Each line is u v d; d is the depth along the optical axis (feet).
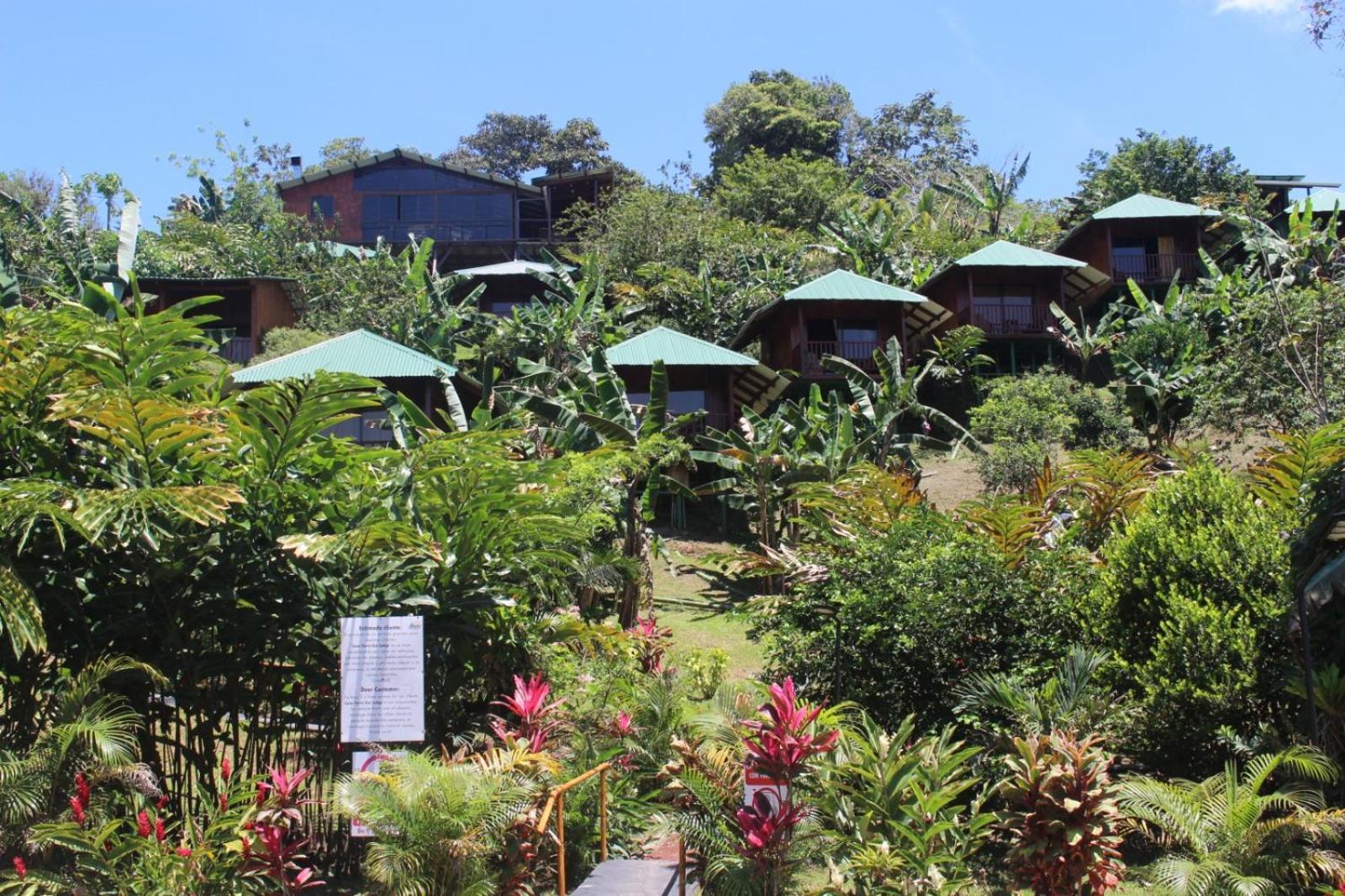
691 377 107.45
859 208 180.75
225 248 137.59
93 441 31.24
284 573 32.45
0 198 122.62
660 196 159.12
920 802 28.30
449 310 120.98
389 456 35.99
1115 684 36.29
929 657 37.47
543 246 172.55
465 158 253.03
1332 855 27.50
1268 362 77.82
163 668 30.81
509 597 37.09
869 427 88.33
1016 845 28.35
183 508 26.94
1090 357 122.83
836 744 31.60
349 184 181.27
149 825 25.54
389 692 28.14
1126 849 33.40
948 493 96.07
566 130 258.16
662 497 101.45
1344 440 38.24
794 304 120.16
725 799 29.43
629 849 33.42
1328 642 34.86
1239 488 38.86
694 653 52.70
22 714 30.07
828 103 247.29
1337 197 144.56
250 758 33.68
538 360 110.22
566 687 37.93
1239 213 110.83
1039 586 39.04
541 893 29.68
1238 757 33.94
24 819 25.07
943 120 253.65
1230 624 34.24
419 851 24.77
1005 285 130.82
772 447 76.33
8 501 25.98
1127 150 166.71
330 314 123.95
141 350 32.07
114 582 31.12
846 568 40.40
